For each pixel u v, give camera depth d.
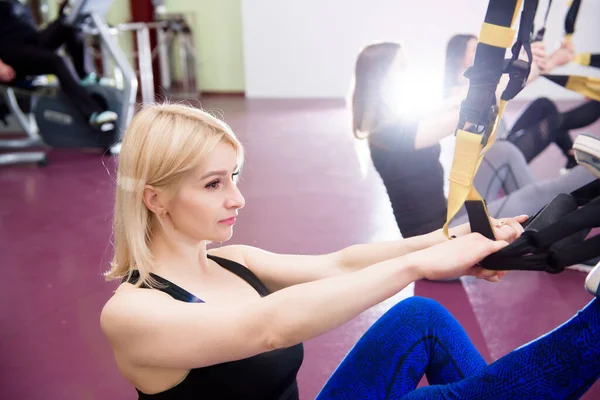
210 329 0.75
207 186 0.83
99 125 4.44
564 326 0.71
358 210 3.33
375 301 0.73
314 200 3.53
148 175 0.83
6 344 2.02
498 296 2.23
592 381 0.69
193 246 0.92
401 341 0.94
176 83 8.26
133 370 0.82
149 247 0.89
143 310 0.78
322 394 0.97
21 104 4.80
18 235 3.03
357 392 0.94
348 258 1.02
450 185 0.73
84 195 3.67
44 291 2.39
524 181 2.40
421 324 0.95
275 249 2.80
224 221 0.86
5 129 5.28
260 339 0.73
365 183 3.86
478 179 2.41
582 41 6.73
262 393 0.87
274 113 6.62
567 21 1.62
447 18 7.07
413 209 2.05
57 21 4.32
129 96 4.55
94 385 1.79
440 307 0.98
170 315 0.77
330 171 4.17
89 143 4.64
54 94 4.50
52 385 1.79
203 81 8.16
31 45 4.23
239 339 0.74
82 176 4.10
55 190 3.80
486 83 0.67
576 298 2.20
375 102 1.98
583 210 0.68
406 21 7.20
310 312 0.71
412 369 0.94
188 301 0.86
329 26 7.48
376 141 2.01
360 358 0.95
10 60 4.18
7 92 4.76
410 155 2.00
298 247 2.82
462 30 7.06
